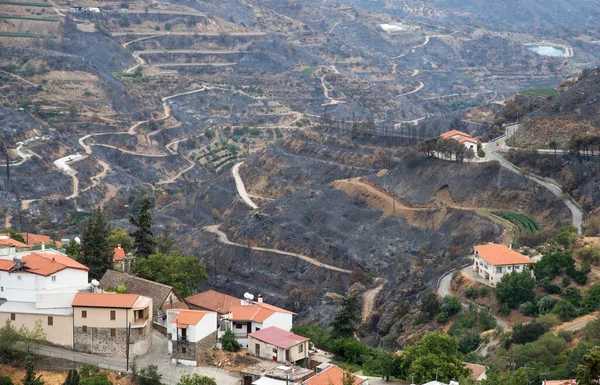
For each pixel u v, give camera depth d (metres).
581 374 148.00
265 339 181.75
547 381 173.62
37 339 181.00
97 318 180.12
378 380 186.12
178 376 173.62
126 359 178.75
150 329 186.62
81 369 173.12
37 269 187.12
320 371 173.25
